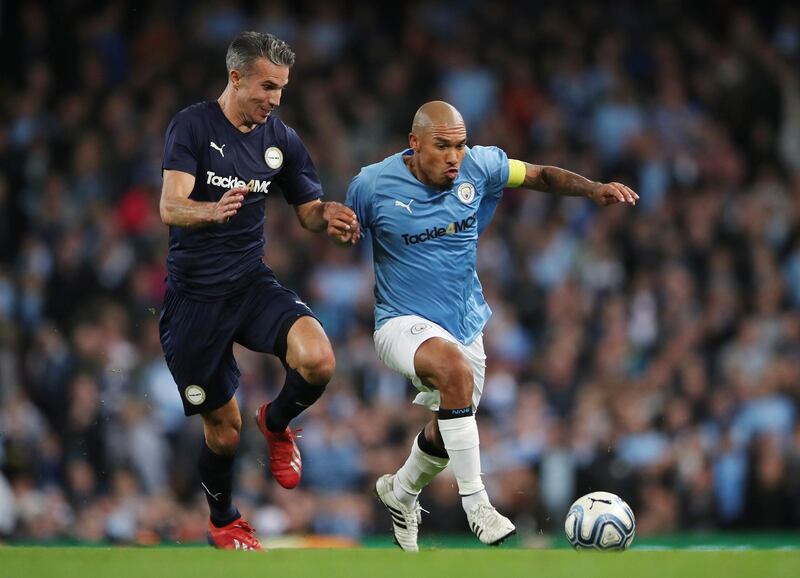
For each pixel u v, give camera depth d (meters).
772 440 44.06
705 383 47.47
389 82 59.75
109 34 57.97
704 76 63.31
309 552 19.33
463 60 61.44
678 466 43.50
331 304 49.81
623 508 21.11
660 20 64.56
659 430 44.88
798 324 51.50
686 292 52.22
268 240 50.50
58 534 39.62
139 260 49.06
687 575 16.39
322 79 59.16
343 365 46.84
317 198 22.83
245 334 22.09
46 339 43.91
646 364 49.12
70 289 48.34
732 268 54.16
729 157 60.25
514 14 63.72
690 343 50.19
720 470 43.94
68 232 50.16
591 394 45.31
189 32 59.00
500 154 23.08
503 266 52.31
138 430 41.97
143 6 59.28
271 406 22.25
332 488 42.34
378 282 22.89
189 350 22.08
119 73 57.50
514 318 50.34
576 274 52.72
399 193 22.30
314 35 60.59
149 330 46.22
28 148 53.75
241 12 60.53
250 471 41.28
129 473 41.50
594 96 61.09
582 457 43.19
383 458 42.88
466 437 21.23
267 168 21.94
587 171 58.19
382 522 41.75
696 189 58.38
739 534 41.97
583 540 20.97
